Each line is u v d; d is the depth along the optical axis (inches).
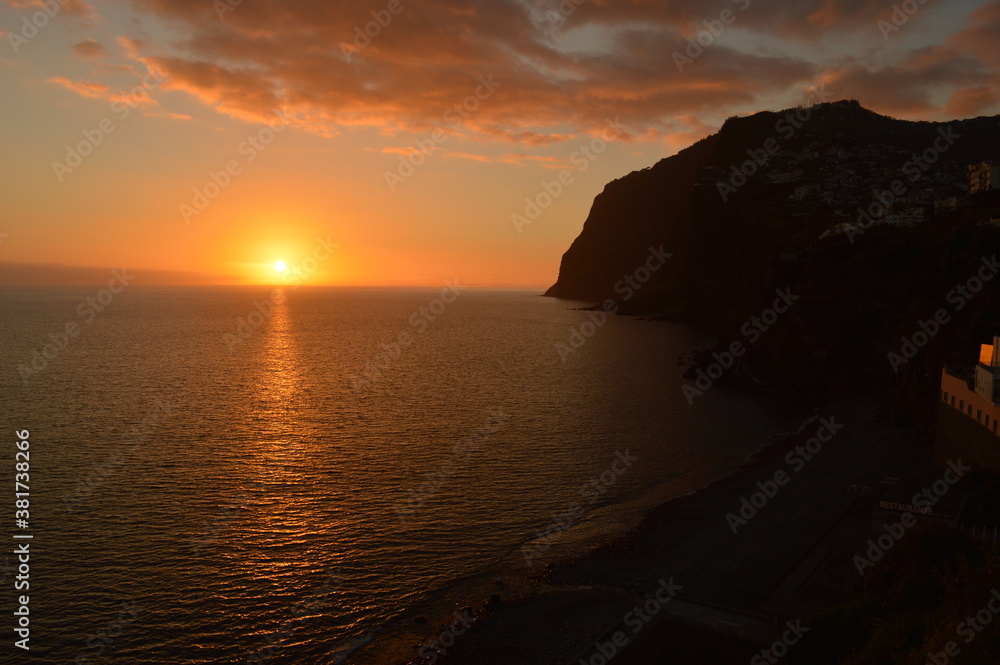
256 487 1759.4
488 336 6747.1
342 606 1165.1
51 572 1246.9
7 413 2669.8
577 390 3417.8
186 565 1291.8
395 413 2785.4
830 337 3253.0
